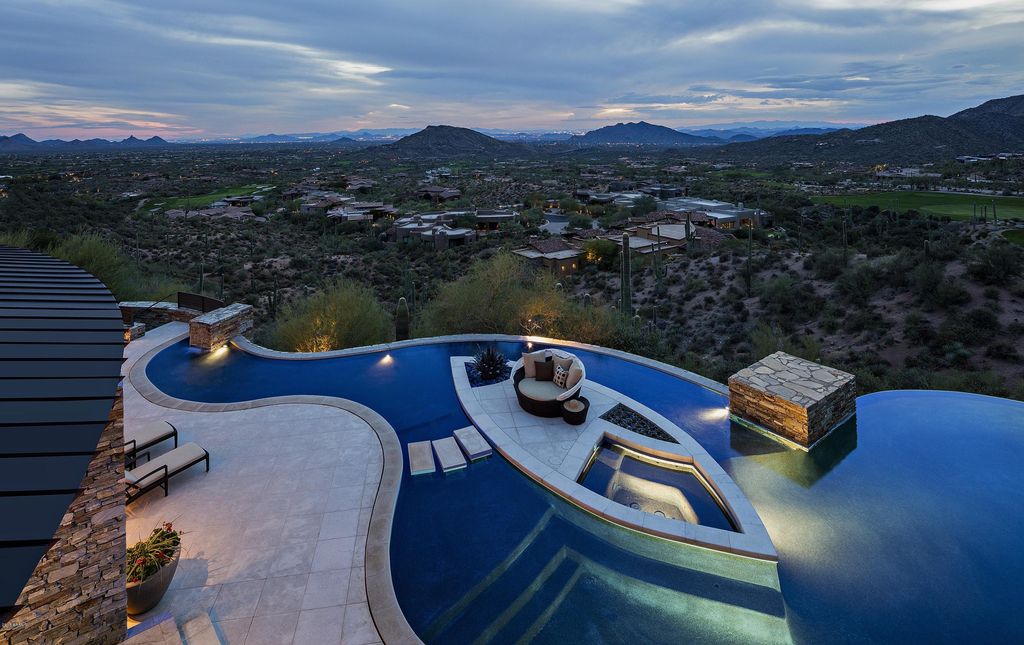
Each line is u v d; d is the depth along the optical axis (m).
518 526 6.70
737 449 8.64
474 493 7.43
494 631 5.06
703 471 7.94
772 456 8.41
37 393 3.61
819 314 30.53
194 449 7.56
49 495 2.81
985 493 7.39
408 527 6.64
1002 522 6.76
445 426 9.41
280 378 11.45
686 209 87.69
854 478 7.78
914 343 24.80
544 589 5.63
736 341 29.44
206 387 10.85
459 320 18.78
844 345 26.86
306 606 5.18
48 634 3.89
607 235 67.38
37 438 3.17
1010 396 18.02
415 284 47.25
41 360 4.11
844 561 6.09
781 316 31.28
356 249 70.06
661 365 12.34
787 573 5.89
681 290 39.69
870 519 6.85
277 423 9.20
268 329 20.61
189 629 4.68
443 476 7.84
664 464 8.39
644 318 35.50
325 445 8.45
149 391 10.42
